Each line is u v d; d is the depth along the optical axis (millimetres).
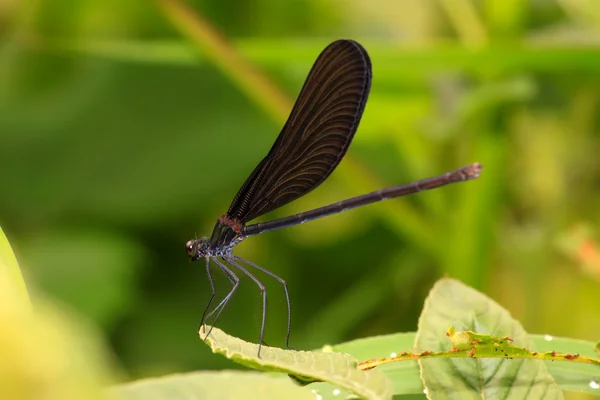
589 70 825
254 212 779
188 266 905
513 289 867
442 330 725
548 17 888
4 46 906
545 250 856
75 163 913
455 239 845
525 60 817
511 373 719
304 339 896
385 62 820
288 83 895
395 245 912
